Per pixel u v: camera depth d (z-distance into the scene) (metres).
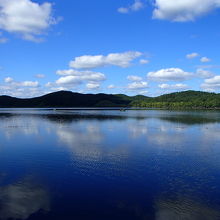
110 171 20.59
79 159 24.61
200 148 30.31
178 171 20.69
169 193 16.09
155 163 23.12
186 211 13.70
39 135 41.25
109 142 34.44
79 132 45.06
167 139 37.31
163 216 13.16
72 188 16.92
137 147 30.84
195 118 83.94
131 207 14.18
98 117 89.94
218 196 15.64
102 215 13.26
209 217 13.09
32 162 23.61
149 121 71.19
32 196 15.56
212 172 20.47
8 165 22.59
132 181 18.27
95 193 16.08
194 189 16.78
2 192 16.17
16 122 67.00
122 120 75.00
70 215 13.25
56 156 25.92
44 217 13.03
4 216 13.08
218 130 49.03
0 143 33.75
